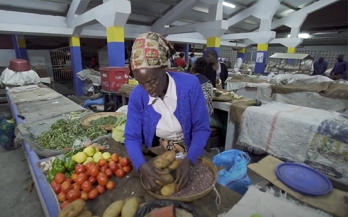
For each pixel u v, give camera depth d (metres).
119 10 3.73
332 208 0.83
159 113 1.01
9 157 2.78
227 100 2.66
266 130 2.10
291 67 6.54
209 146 2.85
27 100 2.95
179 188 0.85
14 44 6.93
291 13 8.85
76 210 0.73
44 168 1.15
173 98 0.95
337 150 1.63
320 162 1.73
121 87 3.71
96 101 4.09
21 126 1.79
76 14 5.33
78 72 6.38
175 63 6.25
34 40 9.13
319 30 10.62
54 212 0.83
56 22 5.76
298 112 2.09
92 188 0.93
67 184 0.93
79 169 1.02
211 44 5.73
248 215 0.78
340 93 3.10
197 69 2.49
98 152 1.17
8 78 3.96
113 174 1.04
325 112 2.07
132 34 7.10
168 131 1.05
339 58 6.50
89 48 10.32
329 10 9.03
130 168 1.08
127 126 1.01
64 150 1.40
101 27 6.39
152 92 0.86
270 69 7.07
